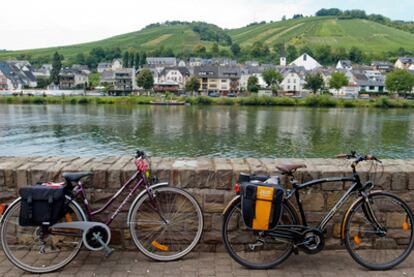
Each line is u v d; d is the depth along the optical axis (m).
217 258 3.52
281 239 3.30
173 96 93.44
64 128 39.06
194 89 107.44
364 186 3.40
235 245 3.57
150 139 32.16
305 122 47.00
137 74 122.81
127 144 29.66
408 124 45.22
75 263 3.38
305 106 81.19
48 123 43.53
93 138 32.56
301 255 3.57
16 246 3.46
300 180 3.57
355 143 30.91
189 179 3.59
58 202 3.10
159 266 3.35
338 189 3.60
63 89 117.69
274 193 3.05
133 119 49.09
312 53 171.00
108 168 3.57
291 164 3.41
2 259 3.44
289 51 175.12
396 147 29.09
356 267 3.38
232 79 113.81
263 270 3.30
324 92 109.75
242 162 3.87
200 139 32.28
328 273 3.27
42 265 3.29
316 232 3.32
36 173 3.53
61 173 3.53
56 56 128.00
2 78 114.31
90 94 104.31
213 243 3.66
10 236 3.45
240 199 3.27
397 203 3.48
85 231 3.21
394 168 3.71
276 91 110.00
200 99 84.31
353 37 199.25
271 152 26.80
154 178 3.50
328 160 3.97
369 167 3.70
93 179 3.55
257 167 3.67
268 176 3.34
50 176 3.53
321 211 3.63
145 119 49.22
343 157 3.48
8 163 3.71
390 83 103.69
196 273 3.23
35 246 3.46
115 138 32.56
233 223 3.54
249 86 111.88
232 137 33.56
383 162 3.95
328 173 3.56
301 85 114.31
